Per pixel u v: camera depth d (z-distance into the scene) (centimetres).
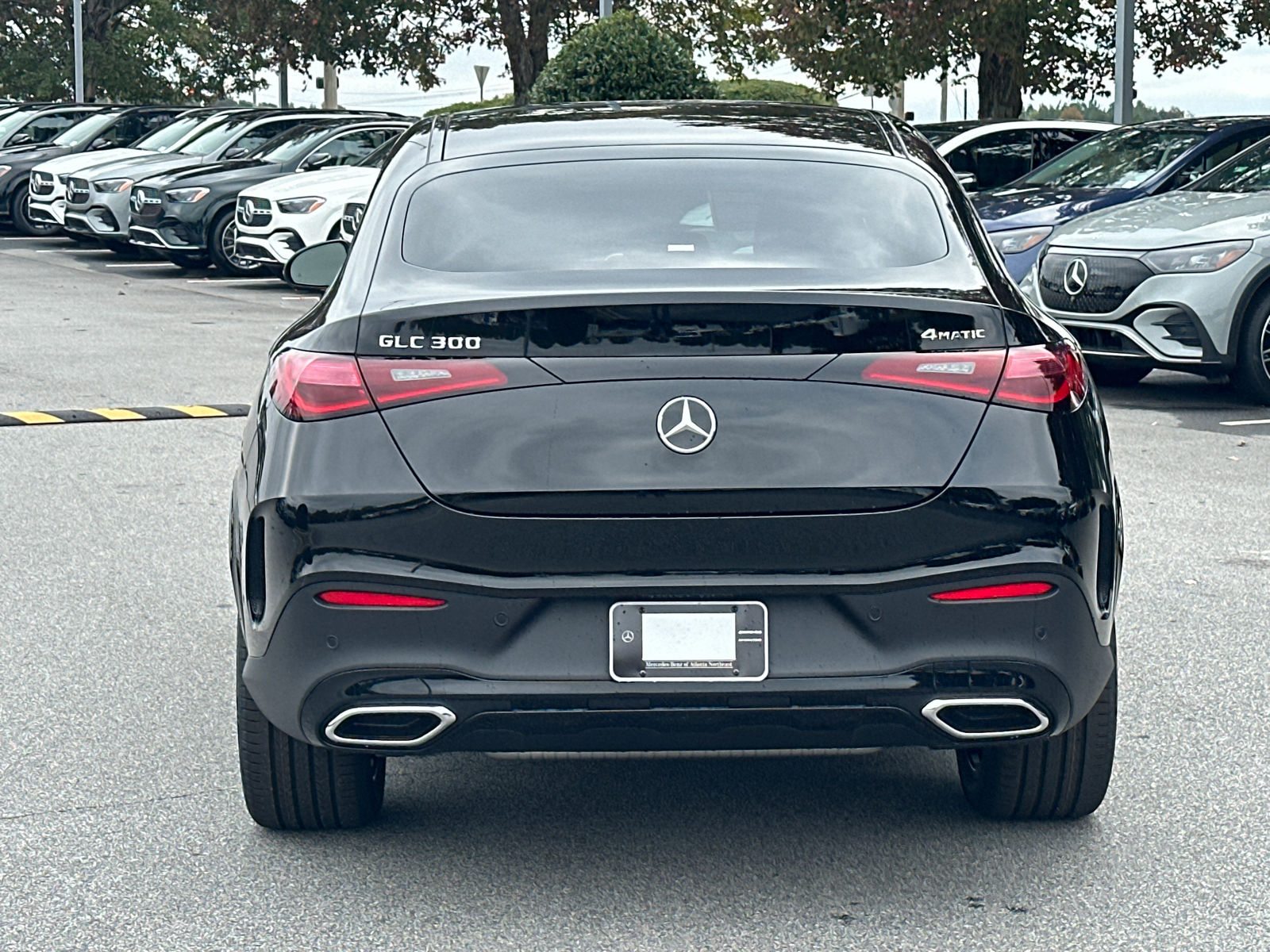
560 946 341
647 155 420
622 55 2330
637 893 367
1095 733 385
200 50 4788
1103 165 1309
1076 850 389
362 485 334
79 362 1233
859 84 2398
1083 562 340
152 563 655
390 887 370
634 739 341
